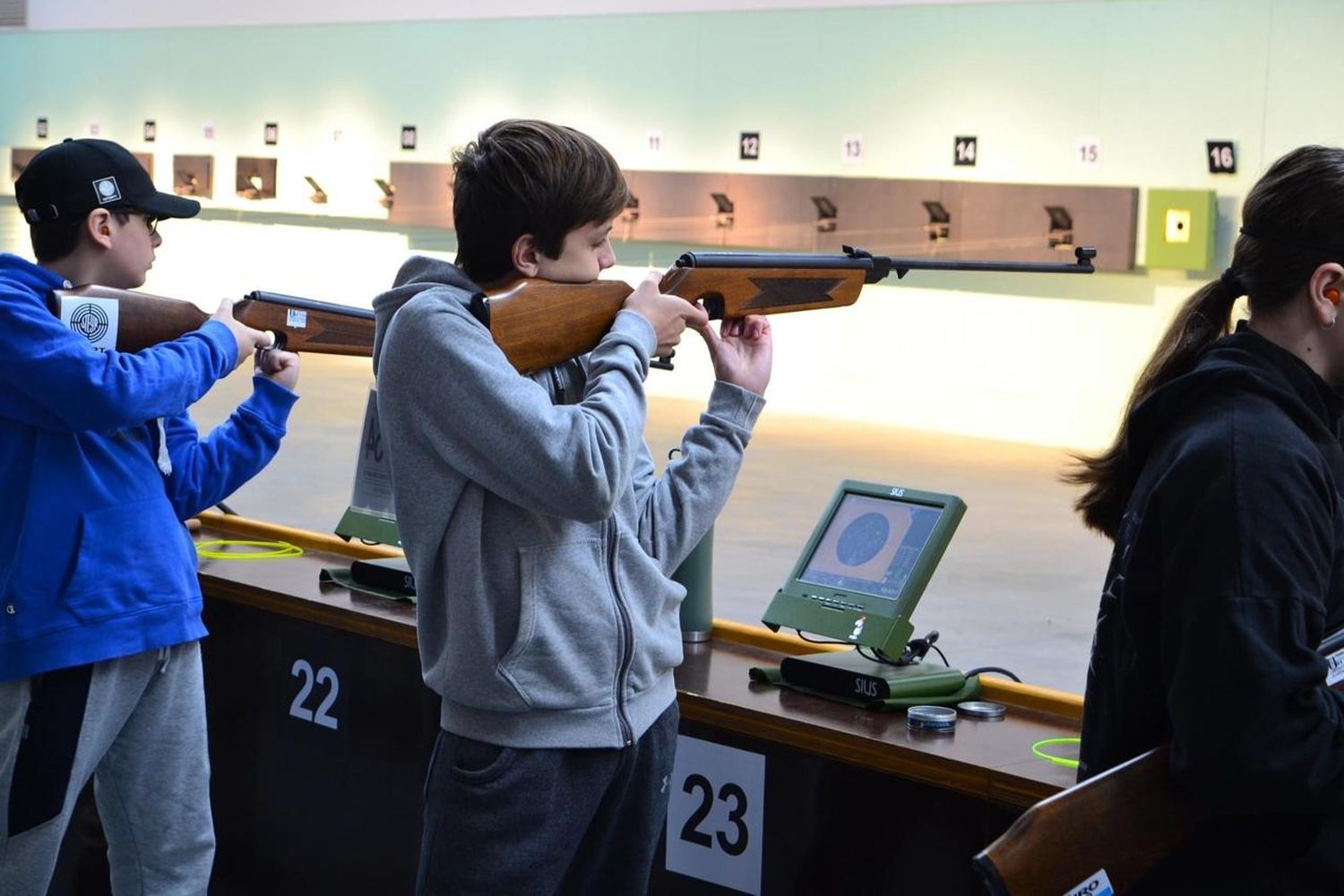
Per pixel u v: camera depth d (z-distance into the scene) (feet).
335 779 8.21
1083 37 22.89
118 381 6.32
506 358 4.91
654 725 5.14
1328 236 4.11
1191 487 3.95
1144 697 4.16
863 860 5.96
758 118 26.71
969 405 24.73
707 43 27.14
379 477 9.47
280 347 7.77
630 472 4.86
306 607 8.21
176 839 6.95
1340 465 4.16
